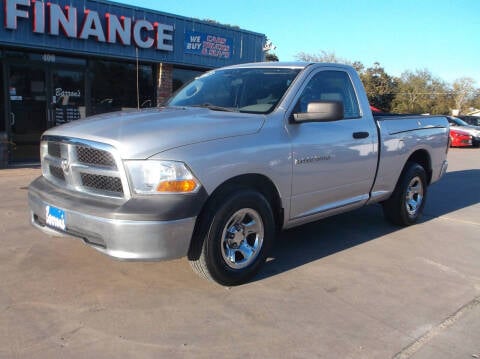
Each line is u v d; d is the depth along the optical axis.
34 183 4.17
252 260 4.03
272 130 4.07
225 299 3.76
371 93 57.34
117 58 11.49
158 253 3.35
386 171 5.49
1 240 4.89
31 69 10.65
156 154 3.36
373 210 7.10
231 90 4.71
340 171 4.76
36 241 4.89
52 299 3.62
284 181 4.15
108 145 3.43
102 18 10.77
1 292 3.70
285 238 5.52
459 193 9.15
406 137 5.77
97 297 3.69
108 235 3.33
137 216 3.26
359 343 3.19
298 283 4.16
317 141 4.44
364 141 5.04
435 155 6.48
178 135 3.54
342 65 5.16
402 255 5.07
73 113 11.41
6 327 3.18
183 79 13.43
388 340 3.25
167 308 3.56
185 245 3.46
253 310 3.59
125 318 3.38
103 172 3.47
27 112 10.74
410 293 4.06
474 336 3.36
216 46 13.43
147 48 11.78
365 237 5.68
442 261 4.93
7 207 6.29
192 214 3.43
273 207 4.32
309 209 4.56
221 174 3.60
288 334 3.27
